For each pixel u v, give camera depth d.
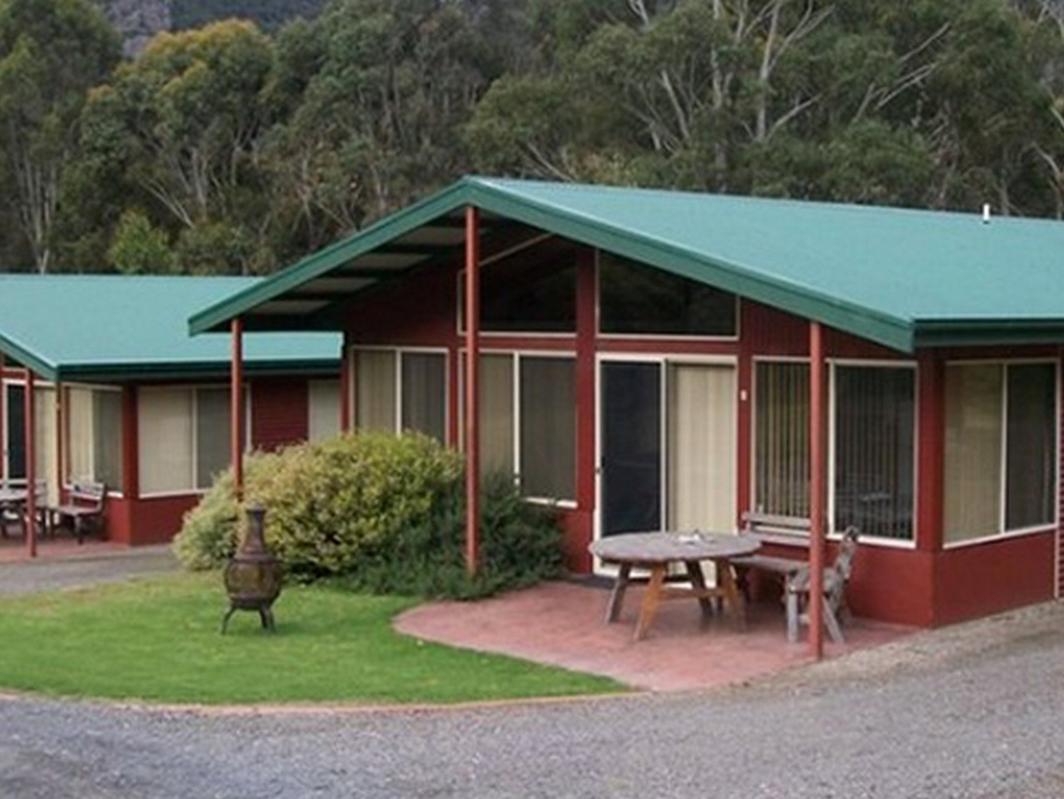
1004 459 12.81
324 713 9.45
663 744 8.46
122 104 48.88
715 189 36.50
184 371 20.45
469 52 45.19
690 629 12.20
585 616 12.82
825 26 38.88
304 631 12.37
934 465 12.02
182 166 48.72
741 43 37.53
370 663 11.08
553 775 7.80
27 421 19.80
